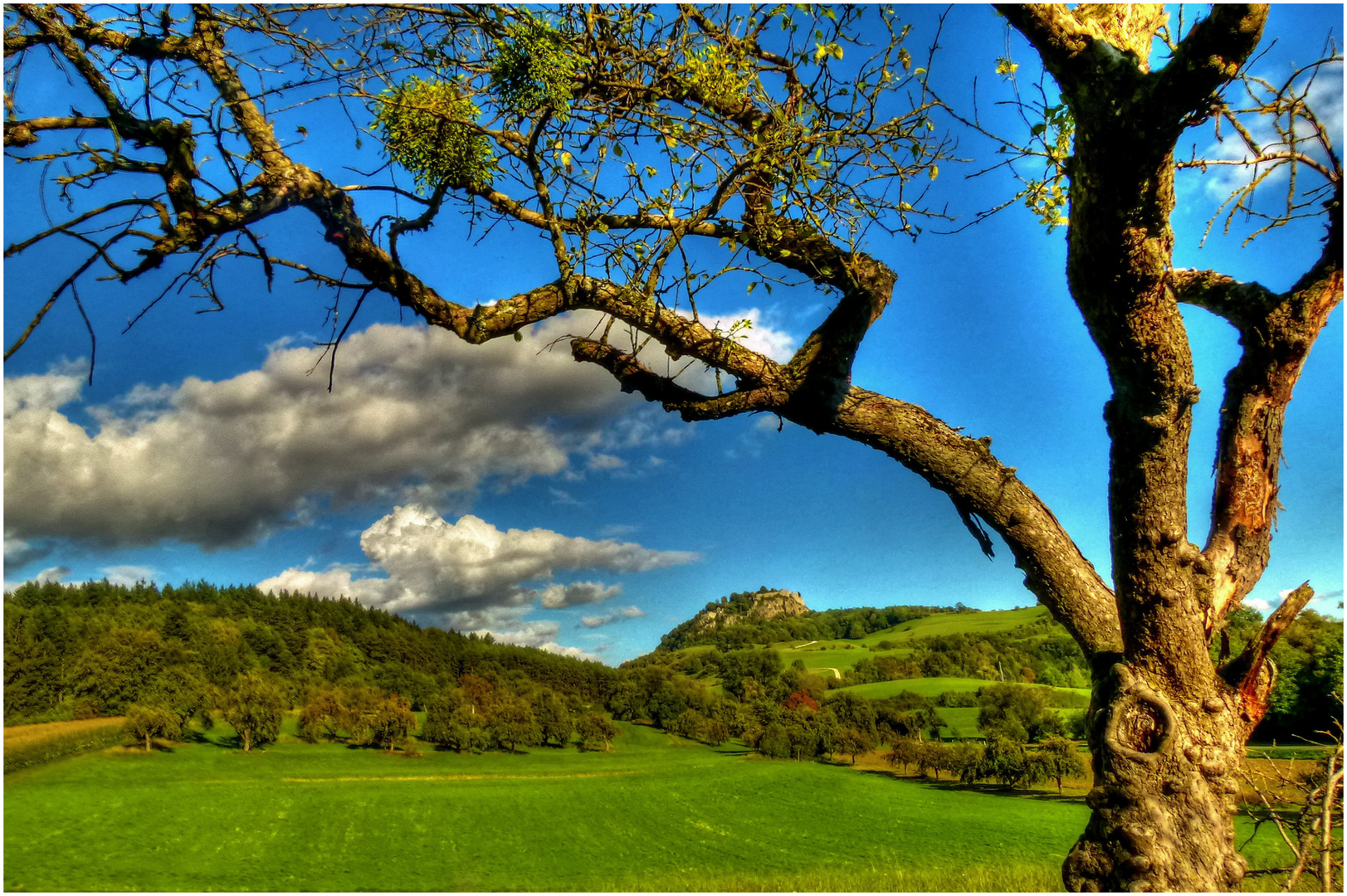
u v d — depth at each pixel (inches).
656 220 184.2
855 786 2615.7
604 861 1637.6
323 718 3850.9
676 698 4936.0
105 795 2153.1
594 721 4195.4
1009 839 1699.1
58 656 3565.5
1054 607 178.1
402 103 156.7
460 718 4047.7
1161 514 154.9
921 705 4205.2
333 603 6033.5
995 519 175.8
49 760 2684.5
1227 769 152.6
